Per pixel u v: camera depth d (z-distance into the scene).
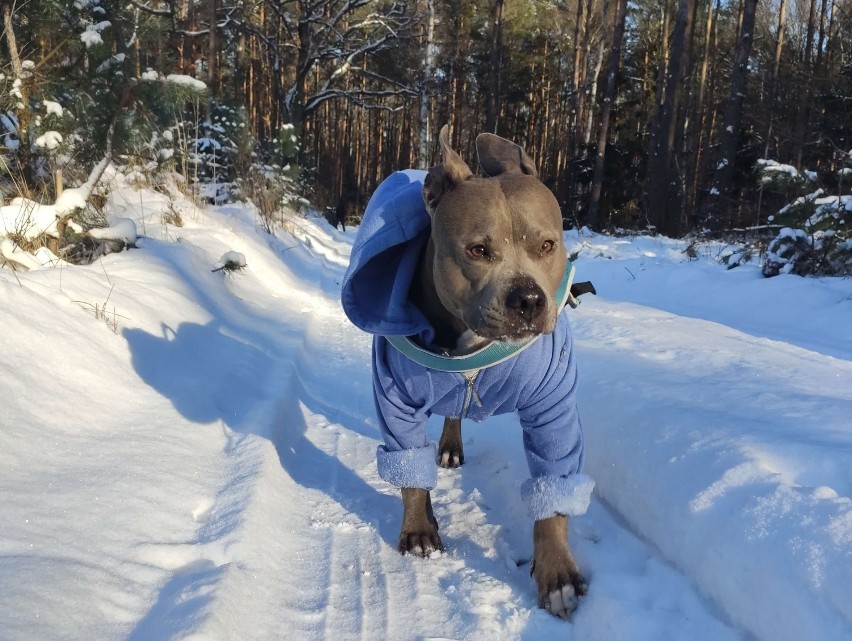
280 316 2.04
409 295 0.87
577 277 3.32
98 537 0.72
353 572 0.81
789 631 0.62
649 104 9.34
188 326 1.51
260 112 10.56
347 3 7.70
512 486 1.05
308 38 7.63
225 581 0.68
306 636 0.67
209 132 3.71
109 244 1.76
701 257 3.47
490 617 0.74
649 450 0.94
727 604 0.70
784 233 2.62
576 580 0.77
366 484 1.06
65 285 1.30
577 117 8.81
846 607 0.59
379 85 12.17
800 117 6.86
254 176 3.79
